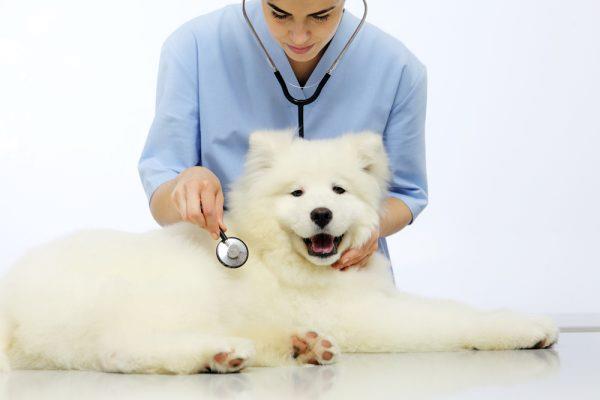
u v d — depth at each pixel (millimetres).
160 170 3277
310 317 2877
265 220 2912
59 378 2188
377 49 3410
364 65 3385
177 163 3361
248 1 3467
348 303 2883
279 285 2920
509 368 2328
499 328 2764
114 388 2018
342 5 2918
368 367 2402
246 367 2375
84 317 2328
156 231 2834
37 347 2344
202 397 1886
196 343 2238
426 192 3611
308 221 2816
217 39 3373
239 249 2633
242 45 3348
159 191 3154
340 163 2977
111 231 2650
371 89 3387
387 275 3178
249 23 3133
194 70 3379
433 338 2781
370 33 3428
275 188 2934
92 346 2328
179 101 3354
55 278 2381
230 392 1956
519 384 2033
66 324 2324
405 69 3428
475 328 2773
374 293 2951
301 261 2918
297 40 2875
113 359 2271
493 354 2670
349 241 3006
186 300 2426
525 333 2758
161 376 2215
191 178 2771
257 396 1903
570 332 3566
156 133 3367
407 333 2787
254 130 3357
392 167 3508
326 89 3359
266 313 2877
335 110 3379
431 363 2473
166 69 3396
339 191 2992
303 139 3166
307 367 2414
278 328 2539
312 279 2885
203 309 2451
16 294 2400
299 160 2965
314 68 3348
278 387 2027
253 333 2502
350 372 2295
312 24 2854
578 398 1825
